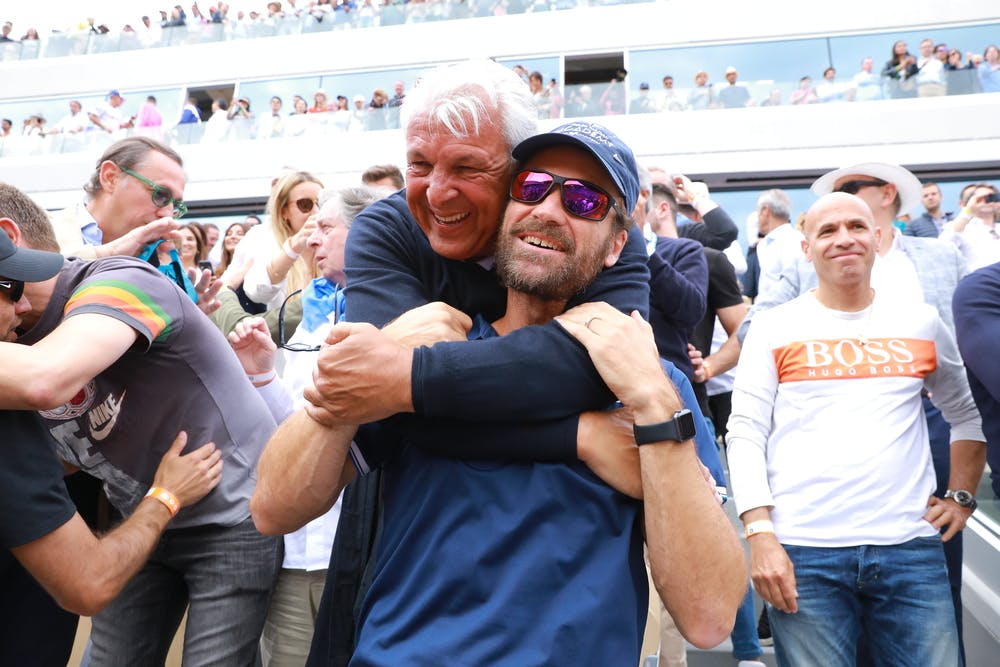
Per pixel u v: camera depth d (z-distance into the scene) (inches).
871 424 82.1
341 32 581.9
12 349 54.6
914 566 79.1
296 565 84.1
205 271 98.4
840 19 506.9
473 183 49.6
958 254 110.4
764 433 86.6
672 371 56.1
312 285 102.5
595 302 50.1
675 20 530.6
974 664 114.8
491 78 50.0
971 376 83.7
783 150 479.2
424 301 53.6
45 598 67.7
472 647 42.8
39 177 565.6
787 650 80.8
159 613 74.4
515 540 45.0
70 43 629.6
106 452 70.7
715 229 171.9
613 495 46.1
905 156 463.2
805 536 81.0
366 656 44.6
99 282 61.8
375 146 525.3
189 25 620.1
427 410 44.9
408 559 47.1
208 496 71.2
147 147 92.4
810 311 87.7
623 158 49.7
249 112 574.6
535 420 46.1
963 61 487.2
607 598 43.6
